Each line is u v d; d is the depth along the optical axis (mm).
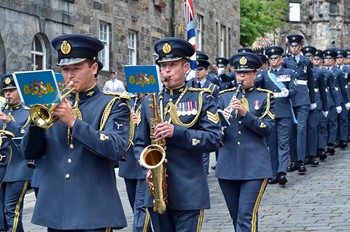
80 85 7512
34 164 7754
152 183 8672
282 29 97500
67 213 7395
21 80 6684
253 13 63125
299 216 14078
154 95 8711
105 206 7461
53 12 27859
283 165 17969
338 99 24156
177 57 9062
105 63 32375
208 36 46250
